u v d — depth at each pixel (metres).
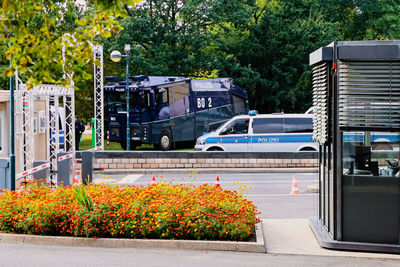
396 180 9.45
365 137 9.49
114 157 22.50
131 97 31.45
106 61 39.16
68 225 10.47
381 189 9.48
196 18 41.09
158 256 9.27
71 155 17.70
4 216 10.59
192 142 34.50
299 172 22.11
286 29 44.41
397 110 9.34
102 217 10.18
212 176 21.12
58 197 11.16
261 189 17.39
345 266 8.70
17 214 10.66
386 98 9.34
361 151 9.52
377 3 50.53
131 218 10.08
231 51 45.16
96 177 20.98
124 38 38.38
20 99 17.25
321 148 11.08
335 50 9.39
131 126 31.64
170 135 32.38
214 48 44.12
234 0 43.62
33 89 17.00
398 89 9.32
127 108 30.08
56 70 7.71
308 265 8.75
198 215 9.91
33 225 10.49
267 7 48.81
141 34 40.25
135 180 20.05
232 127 23.97
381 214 9.51
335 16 52.03
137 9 40.81
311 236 10.58
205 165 22.55
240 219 10.05
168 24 40.28
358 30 53.72
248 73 42.69
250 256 9.29
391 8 50.22
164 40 41.12
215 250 9.66
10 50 7.62
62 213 10.38
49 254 9.42
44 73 7.62
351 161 9.55
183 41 40.53
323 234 10.17
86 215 10.19
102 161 22.48
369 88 9.37
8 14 7.46
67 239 10.10
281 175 21.17
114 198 10.65
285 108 45.66
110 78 32.50
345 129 9.45
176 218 10.02
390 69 9.33
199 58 41.47
